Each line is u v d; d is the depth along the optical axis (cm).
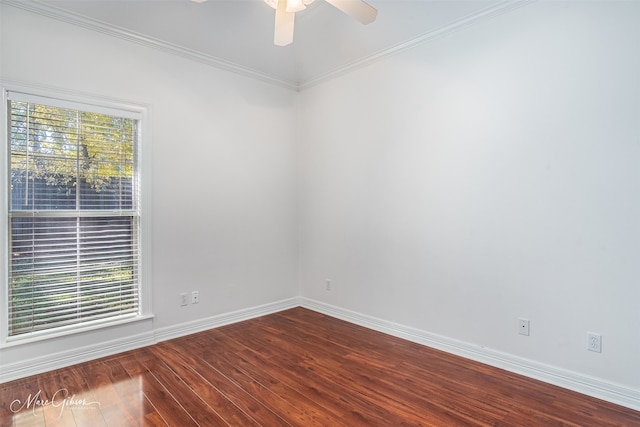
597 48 218
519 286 252
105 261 292
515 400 218
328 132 389
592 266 222
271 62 359
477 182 272
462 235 281
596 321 221
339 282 382
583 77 223
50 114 266
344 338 323
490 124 264
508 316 257
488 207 266
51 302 268
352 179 365
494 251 263
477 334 274
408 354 287
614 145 213
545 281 240
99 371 258
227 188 362
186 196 332
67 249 274
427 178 303
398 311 327
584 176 224
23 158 255
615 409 207
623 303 211
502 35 256
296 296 427
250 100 380
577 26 224
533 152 244
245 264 377
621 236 212
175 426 194
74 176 277
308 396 224
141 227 307
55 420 200
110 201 294
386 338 322
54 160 268
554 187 235
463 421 198
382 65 336
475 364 268
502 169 258
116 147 296
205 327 345
